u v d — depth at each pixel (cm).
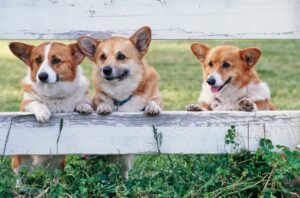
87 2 350
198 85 571
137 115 348
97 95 377
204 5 349
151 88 377
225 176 338
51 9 350
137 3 350
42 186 343
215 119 348
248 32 349
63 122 348
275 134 348
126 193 330
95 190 333
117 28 351
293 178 338
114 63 368
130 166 376
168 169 353
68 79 370
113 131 348
